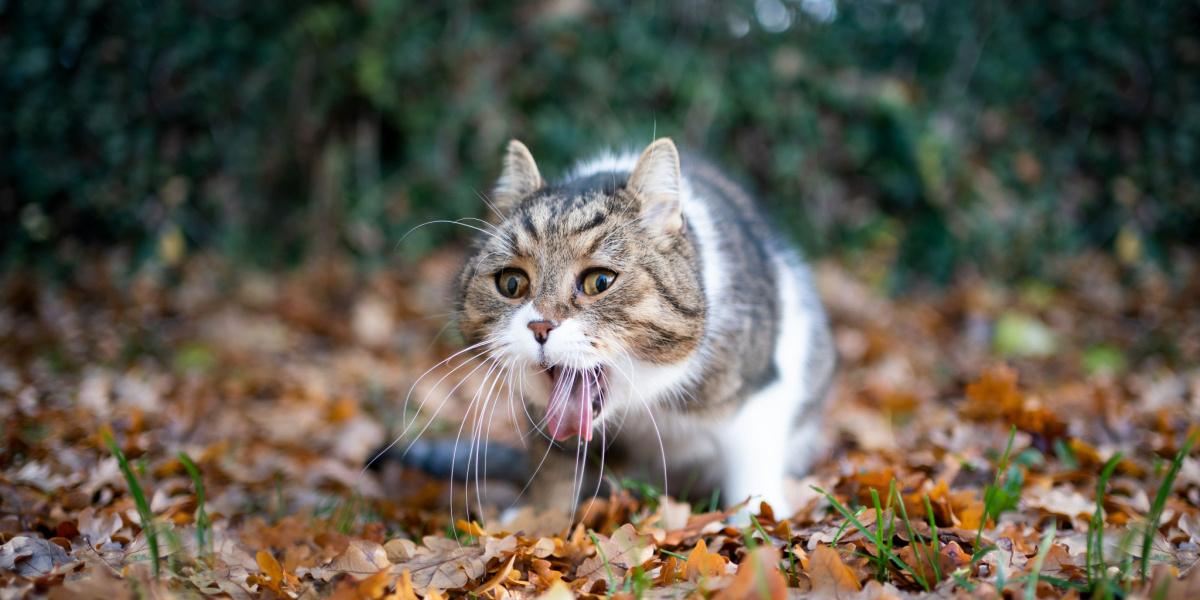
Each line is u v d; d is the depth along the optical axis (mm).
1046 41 1631
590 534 683
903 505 680
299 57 1439
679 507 745
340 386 1104
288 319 1313
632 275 719
